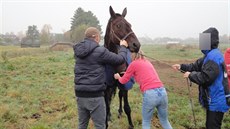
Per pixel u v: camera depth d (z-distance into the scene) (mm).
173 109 7754
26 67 15984
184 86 11352
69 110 7336
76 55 4445
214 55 4242
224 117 6977
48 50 33156
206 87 4418
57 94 9242
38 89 9953
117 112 7352
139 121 6734
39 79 12039
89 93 4422
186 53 32719
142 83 4801
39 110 7535
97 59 4387
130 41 4992
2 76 12648
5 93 9195
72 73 13906
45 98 8703
